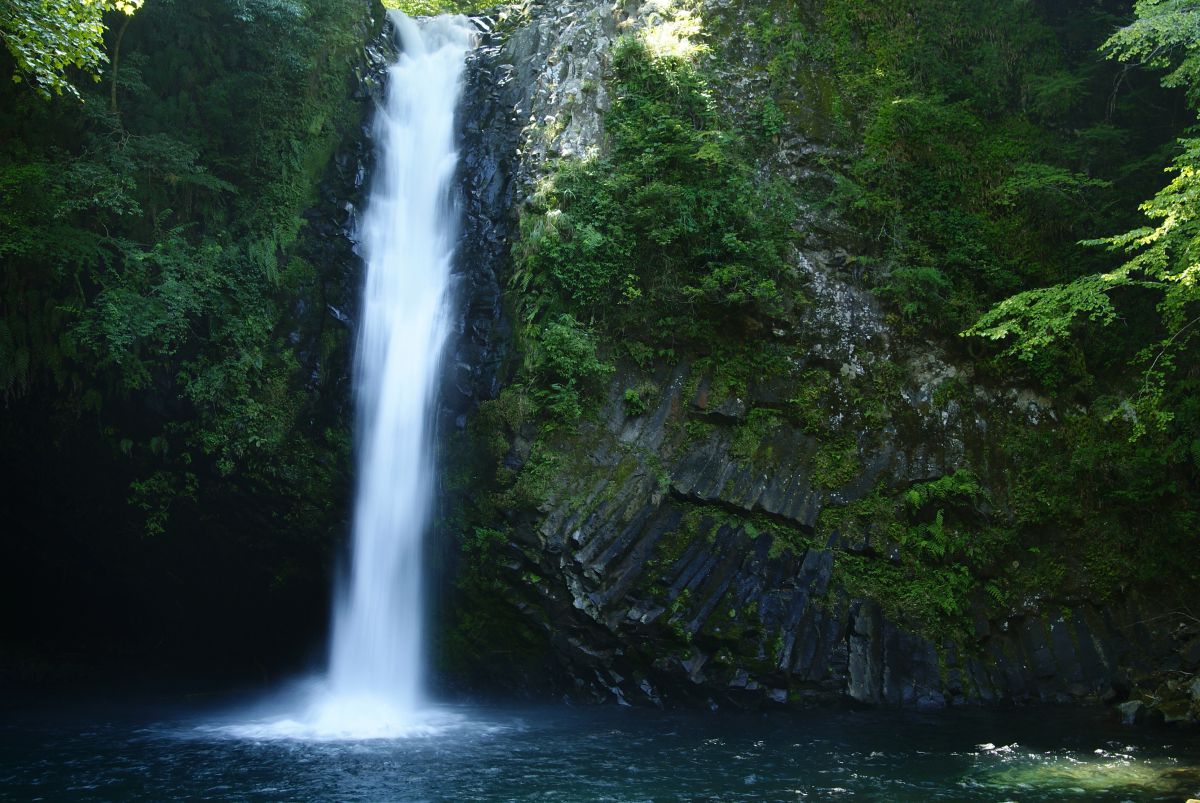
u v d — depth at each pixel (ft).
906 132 63.05
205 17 61.21
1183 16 50.03
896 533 54.54
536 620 52.95
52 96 55.11
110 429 57.26
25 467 59.06
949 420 57.57
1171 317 54.49
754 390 56.85
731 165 59.52
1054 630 53.62
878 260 60.03
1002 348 59.11
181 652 67.97
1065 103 65.82
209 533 60.23
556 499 52.80
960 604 53.57
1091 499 56.95
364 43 69.41
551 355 54.95
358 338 61.16
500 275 59.77
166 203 58.39
